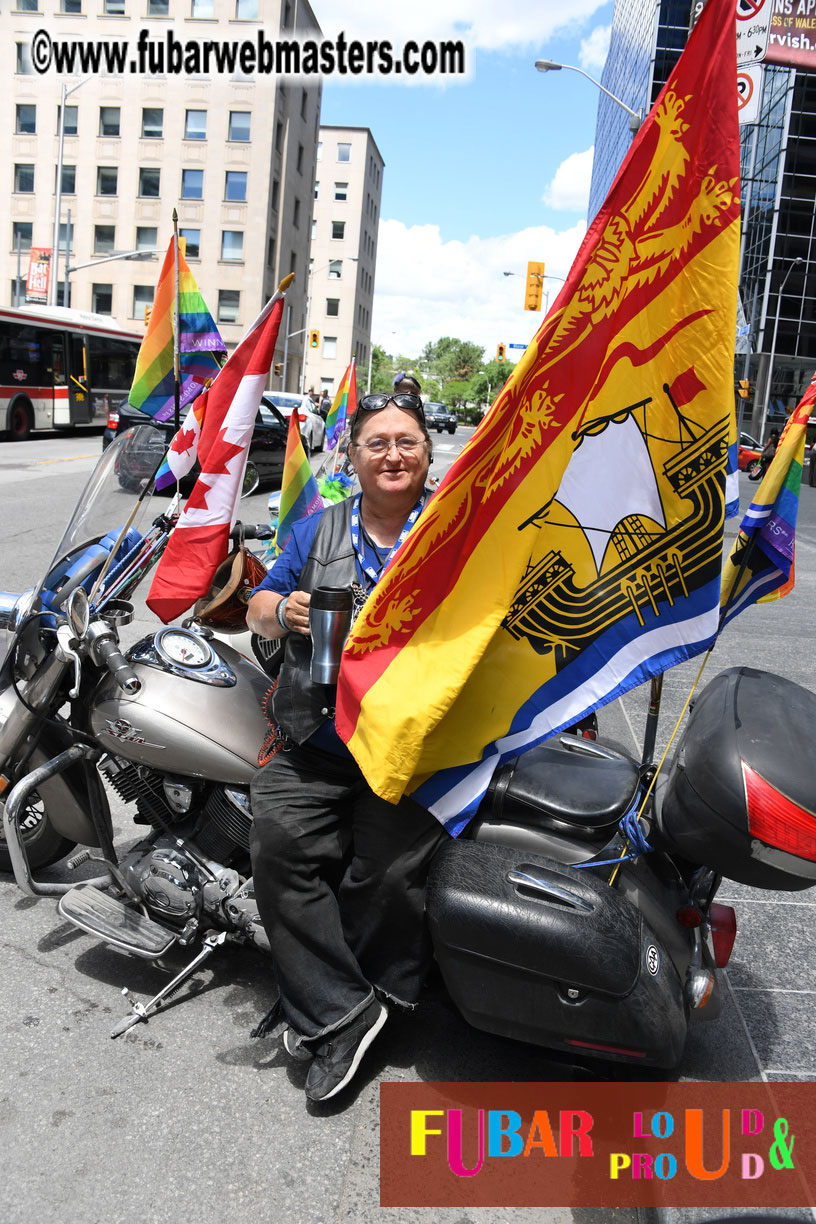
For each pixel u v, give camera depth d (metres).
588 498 2.24
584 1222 2.18
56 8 44.12
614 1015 2.14
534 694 2.32
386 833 2.43
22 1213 2.12
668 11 47.59
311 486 4.25
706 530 2.17
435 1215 2.17
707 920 2.43
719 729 2.19
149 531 3.18
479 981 2.24
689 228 2.07
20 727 3.06
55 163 45.28
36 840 3.45
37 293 37.41
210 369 3.89
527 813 2.43
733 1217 1.85
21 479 14.82
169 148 44.66
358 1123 2.44
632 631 2.27
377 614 2.27
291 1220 2.15
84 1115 2.42
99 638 2.75
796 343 47.97
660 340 2.13
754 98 9.20
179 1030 2.78
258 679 3.02
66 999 2.90
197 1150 2.33
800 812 2.06
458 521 2.22
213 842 2.86
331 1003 2.47
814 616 8.87
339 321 70.12
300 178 50.75
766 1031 2.86
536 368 2.17
